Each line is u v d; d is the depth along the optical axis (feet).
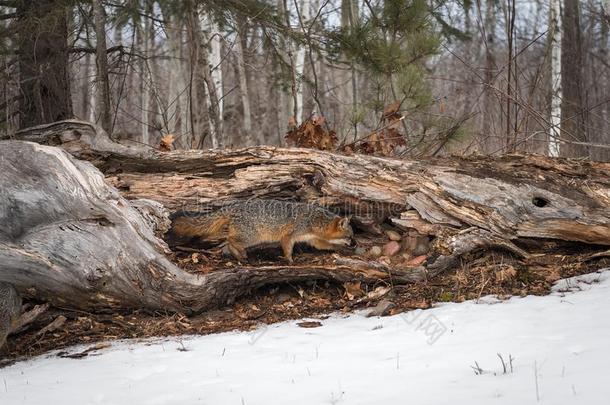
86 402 17.57
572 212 29.12
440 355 19.62
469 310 24.22
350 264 28.07
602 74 76.69
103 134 31.81
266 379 18.53
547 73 62.34
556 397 15.34
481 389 16.40
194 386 18.30
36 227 24.88
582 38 73.31
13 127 43.09
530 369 17.56
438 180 29.91
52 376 19.89
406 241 30.17
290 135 35.22
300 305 26.99
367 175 30.35
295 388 17.66
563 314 22.41
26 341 24.11
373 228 30.86
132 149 31.37
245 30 49.90
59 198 25.14
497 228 29.09
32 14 38.81
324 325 24.30
